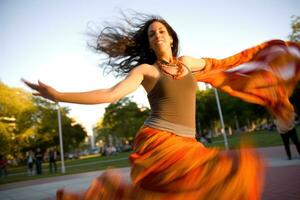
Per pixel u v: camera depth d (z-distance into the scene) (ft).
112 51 9.91
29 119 118.42
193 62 9.30
